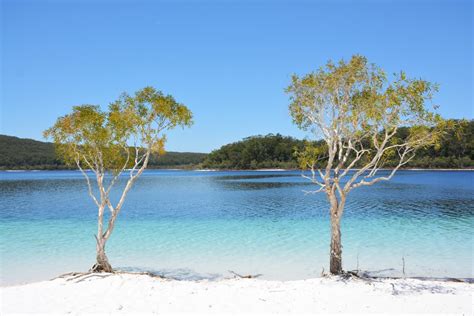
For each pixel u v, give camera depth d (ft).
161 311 35.12
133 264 55.42
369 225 85.61
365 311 35.06
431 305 36.58
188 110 51.39
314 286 42.55
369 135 47.62
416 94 42.57
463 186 205.46
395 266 53.11
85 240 71.61
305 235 75.36
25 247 65.62
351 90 47.83
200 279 48.16
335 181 47.09
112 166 52.13
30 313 34.47
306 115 49.14
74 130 48.75
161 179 347.15
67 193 180.04
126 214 107.14
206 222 92.27
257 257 58.59
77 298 38.58
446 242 67.67
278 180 299.17
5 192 185.47
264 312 34.88
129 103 51.21
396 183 231.30
